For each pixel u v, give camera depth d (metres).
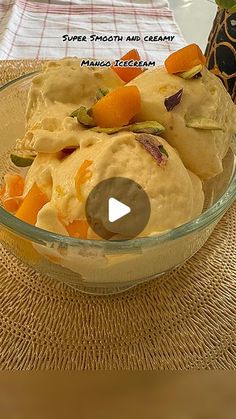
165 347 0.19
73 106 0.21
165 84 0.19
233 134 0.21
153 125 0.19
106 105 0.18
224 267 0.22
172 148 0.19
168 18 0.40
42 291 0.20
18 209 0.19
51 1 0.41
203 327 0.19
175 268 0.21
